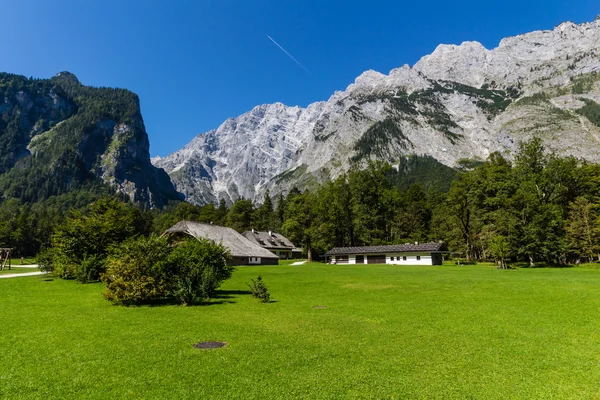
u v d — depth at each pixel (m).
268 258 74.00
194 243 23.11
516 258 65.00
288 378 8.55
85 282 30.50
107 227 34.06
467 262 75.38
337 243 103.62
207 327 13.88
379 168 102.94
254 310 17.91
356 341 11.91
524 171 73.00
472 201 76.94
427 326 14.17
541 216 58.38
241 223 138.88
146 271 20.16
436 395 7.66
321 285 29.48
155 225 152.50
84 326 13.88
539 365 9.58
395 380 8.48
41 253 40.84
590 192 68.81
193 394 7.60
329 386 8.09
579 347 11.25
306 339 12.16
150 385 8.08
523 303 19.55
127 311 17.48
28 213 159.62
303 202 118.50
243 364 9.51
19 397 7.39
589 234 58.19
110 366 9.29
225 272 22.95
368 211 98.12
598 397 7.59
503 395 7.69
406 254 74.62
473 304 19.44
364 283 30.58
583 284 26.58
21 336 12.23
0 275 38.62
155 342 11.63
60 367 9.20
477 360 9.98
